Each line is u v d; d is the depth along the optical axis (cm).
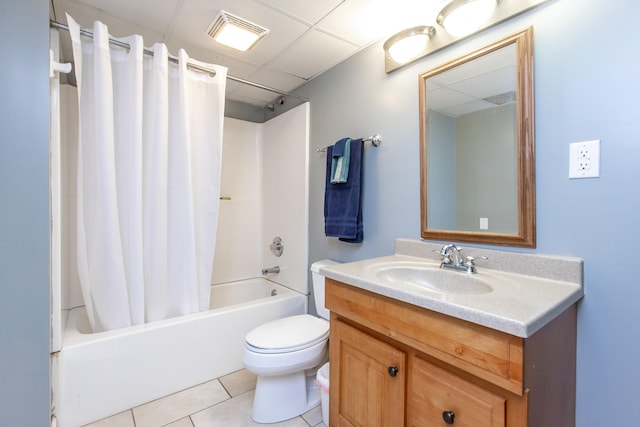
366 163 182
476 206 129
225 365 192
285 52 191
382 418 105
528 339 73
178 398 169
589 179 99
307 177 232
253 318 204
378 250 174
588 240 100
